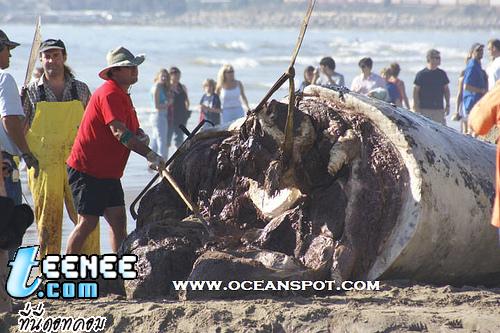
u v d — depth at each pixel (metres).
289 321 18.09
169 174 21.53
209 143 23.27
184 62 134.50
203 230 21.42
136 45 173.75
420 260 20.56
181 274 20.61
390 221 20.44
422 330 17.66
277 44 188.50
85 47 158.38
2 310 19.56
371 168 20.78
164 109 51.16
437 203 20.36
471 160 21.72
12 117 21.73
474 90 46.94
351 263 20.25
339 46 190.12
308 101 21.92
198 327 18.11
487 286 22.73
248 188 21.86
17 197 22.73
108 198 21.97
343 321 17.98
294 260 20.17
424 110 49.31
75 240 21.83
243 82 105.44
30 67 25.69
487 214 21.34
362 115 21.22
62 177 23.27
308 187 20.95
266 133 20.78
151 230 21.25
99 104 21.58
